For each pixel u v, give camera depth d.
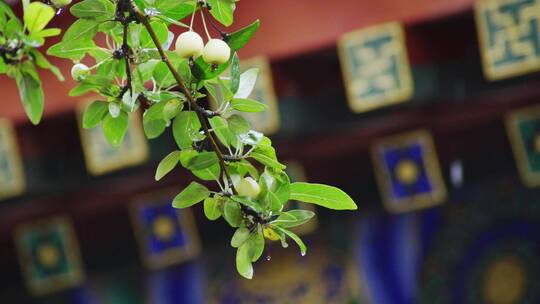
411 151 14.07
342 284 14.88
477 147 14.30
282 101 13.12
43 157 13.92
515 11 12.27
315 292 14.96
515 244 14.52
